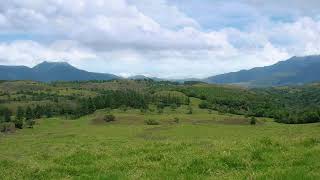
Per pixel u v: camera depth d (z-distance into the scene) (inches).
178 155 914.1
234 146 962.1
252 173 706.8
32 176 829.8
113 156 1002.1
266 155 858.8
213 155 864.3
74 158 983.6
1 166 936.9
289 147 941.8
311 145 959.0
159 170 792.9
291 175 666.2
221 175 730.2
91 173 830.5
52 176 821.9
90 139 2586.1
